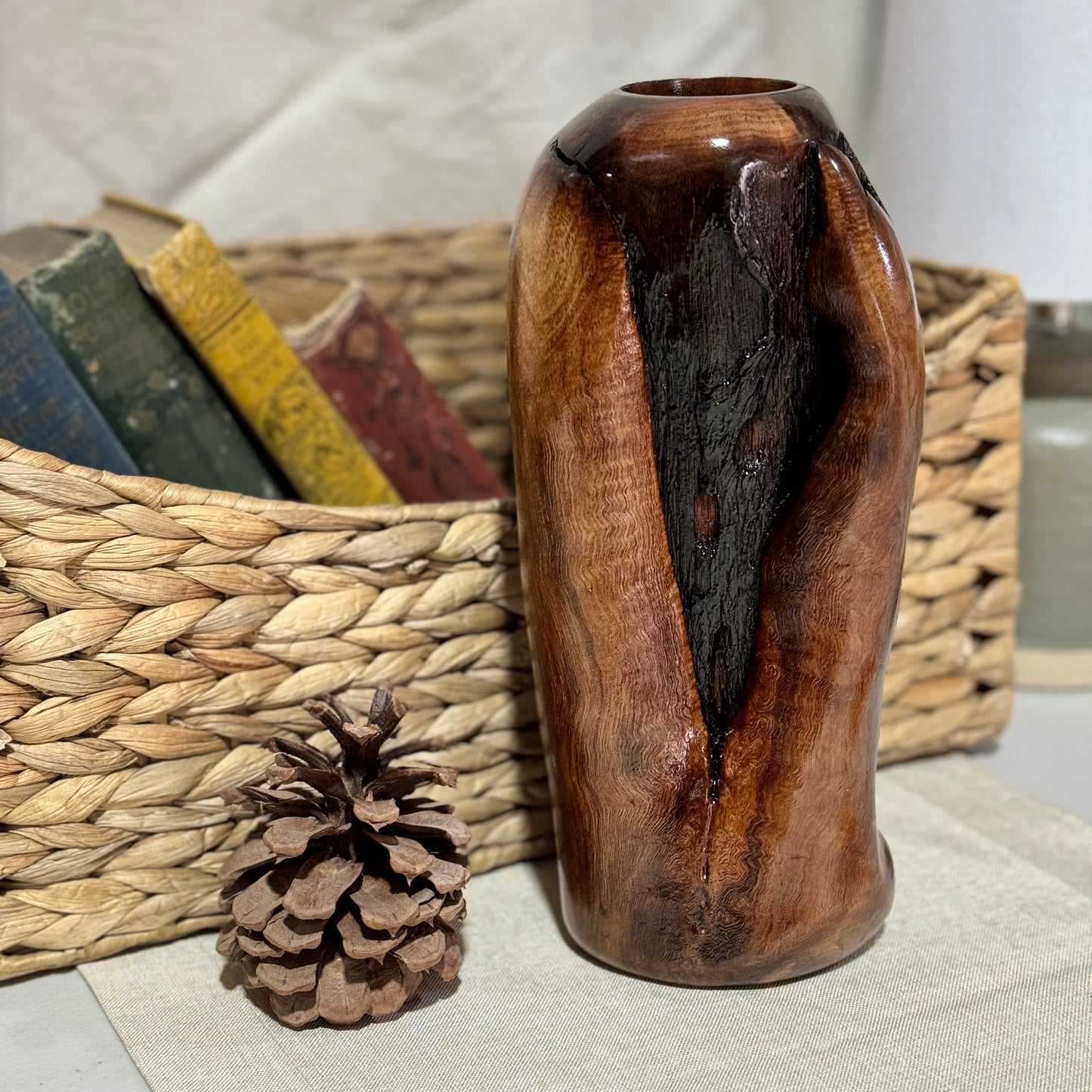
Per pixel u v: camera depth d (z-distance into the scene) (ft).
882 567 1.24
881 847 1.39
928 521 1.63
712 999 1.34
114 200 1.76
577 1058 1.27
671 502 1.26
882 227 1.18
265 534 1.36
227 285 1.57
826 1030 1.29
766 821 1.28
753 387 1.23
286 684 1.40
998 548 1.70
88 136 2.22
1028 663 2.00
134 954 1.43
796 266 1.20
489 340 2.24
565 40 2.30
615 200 1.18
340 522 1.38
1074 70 1.72
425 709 1.47
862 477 1.21
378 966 1.31
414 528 1.42
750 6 2.33
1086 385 1.92
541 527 1.26
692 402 1.23
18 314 1.41
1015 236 1.79
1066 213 1.76
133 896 1.40
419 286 2.22
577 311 1.19
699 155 1.16
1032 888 1.49
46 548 1.27
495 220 2.26
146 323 1.54
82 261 1.49
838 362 1.22
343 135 2.31
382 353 1.84
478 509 1.44
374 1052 1.28
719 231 1.17
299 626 1.39
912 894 1.49
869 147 2.30
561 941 1.44
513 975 1.38
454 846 1.35
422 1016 1.33
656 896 1.30
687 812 1.28
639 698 1.26
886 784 1.71
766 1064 1.25
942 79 1.81
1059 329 1.98
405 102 2.31
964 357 1.59
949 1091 1.22
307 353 1.78
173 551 1.32
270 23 2.23
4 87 2.16
